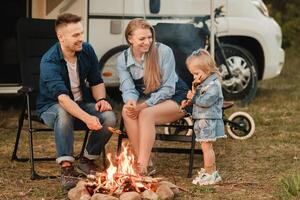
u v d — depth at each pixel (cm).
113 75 798
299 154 612
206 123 506
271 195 483
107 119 507
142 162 493
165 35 741
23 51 574
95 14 786
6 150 626
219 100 510
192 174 541
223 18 864
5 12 868
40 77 520
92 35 786
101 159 582
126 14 802
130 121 509
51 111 505
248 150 627
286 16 1661
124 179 457
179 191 484
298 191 481
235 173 543
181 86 545
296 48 1617
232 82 865
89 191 461
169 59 529
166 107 515
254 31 887
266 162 580
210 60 505
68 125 496
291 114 812
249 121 679
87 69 525
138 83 532
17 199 475
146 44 520
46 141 669
